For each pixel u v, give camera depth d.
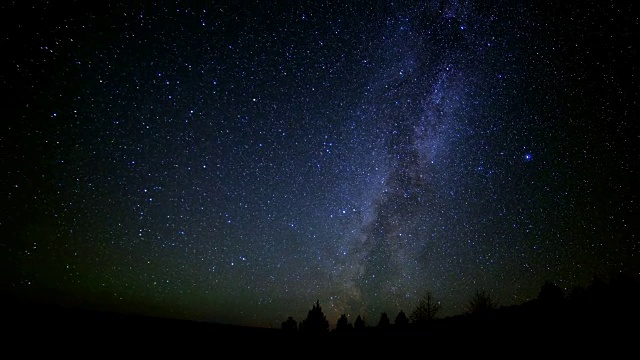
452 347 7.92
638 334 7.39
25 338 5.50
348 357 7.24
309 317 17.23
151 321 8.02
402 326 12.08
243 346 7.28
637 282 11.55
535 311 10.93
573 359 6.37
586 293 12.16
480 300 18.55
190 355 6.12
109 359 5.30
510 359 6.66
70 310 7.51
